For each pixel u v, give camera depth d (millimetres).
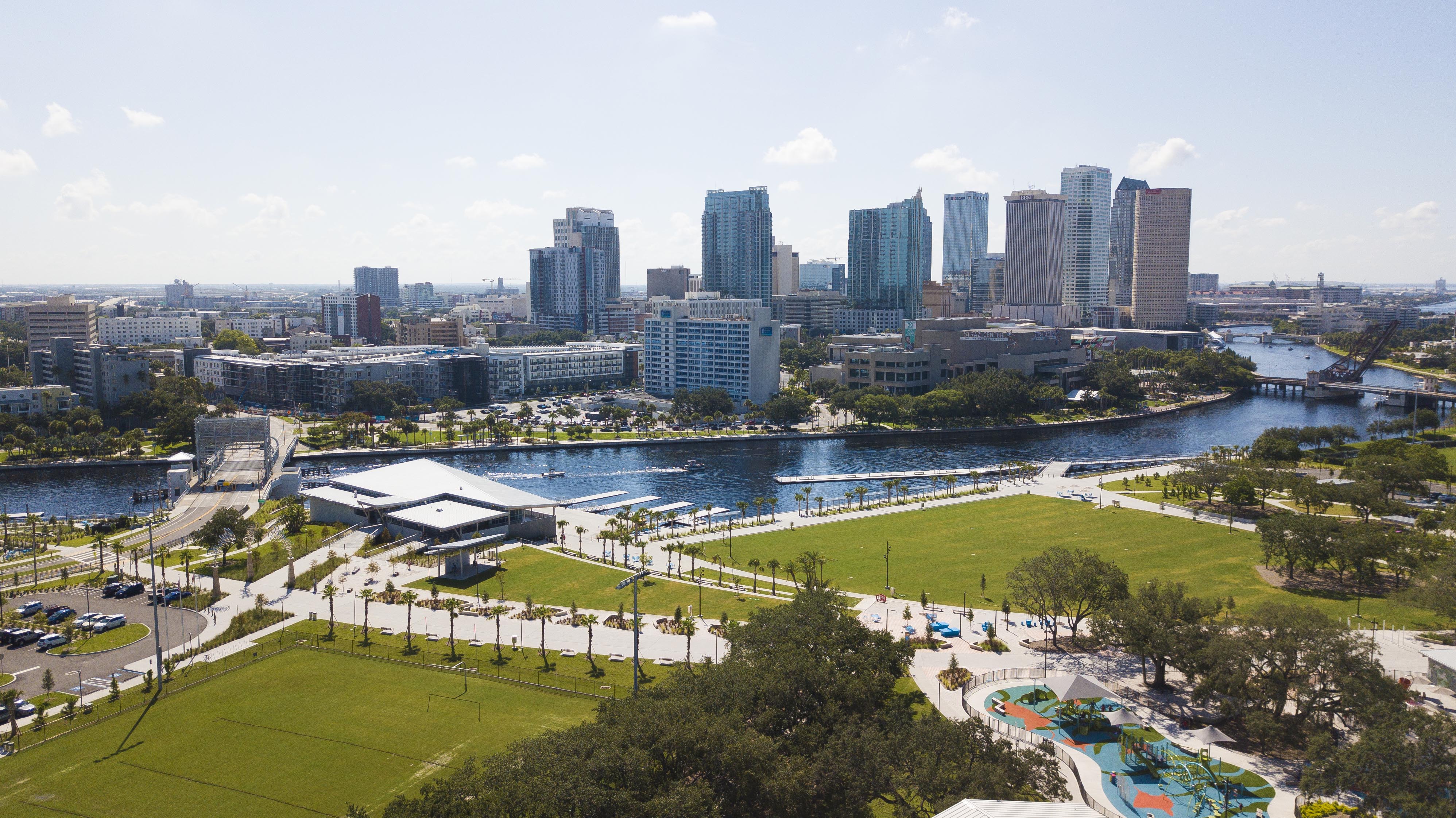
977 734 120000
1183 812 118750
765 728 121812
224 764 131625
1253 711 135375
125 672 166875
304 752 135000
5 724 145000
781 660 134250
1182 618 158000
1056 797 109875
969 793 103562
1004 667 168125
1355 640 136625
